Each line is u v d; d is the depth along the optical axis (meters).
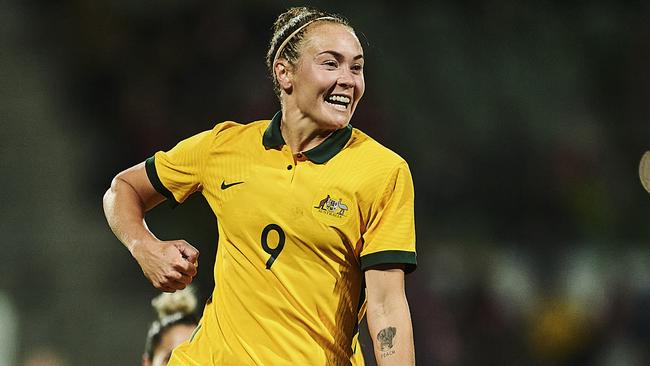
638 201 43.59
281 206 11.44
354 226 11.35
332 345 11.43
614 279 39.56
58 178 36.28
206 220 33.62
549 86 47.88
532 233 40.88
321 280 11.37
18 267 31.44
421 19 47.41
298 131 11.83
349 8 46.19
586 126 46.72
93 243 32.94
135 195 12.66
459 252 38.69
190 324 16.70
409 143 42.44
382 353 11.17
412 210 11.56
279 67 11.98
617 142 46.22
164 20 40.56
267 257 11.41
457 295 37.03
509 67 47.78
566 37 49.41
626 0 50.41
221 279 11.92
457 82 46.34
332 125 11.57
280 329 11.35
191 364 11.80
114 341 30.78
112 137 37.97
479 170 43.00
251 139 12.01
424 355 34.69
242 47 40.56
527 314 38.00
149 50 40.09
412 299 35.53
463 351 36.06
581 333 37.75
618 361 37.50
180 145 12.52
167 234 33.44
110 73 39.38
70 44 39.78
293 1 42.56
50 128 37.62
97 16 40.06
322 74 11.54
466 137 44.31
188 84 39.56
